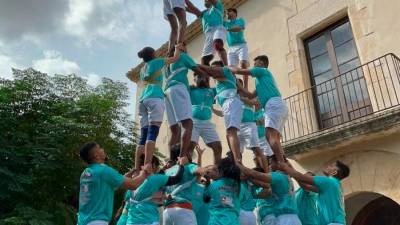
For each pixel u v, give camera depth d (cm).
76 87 1307
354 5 956
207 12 706
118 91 1391
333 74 983
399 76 826
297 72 1038
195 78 646
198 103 614
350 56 955
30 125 1127
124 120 1344
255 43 1184
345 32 982
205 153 1218
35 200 1077
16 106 1158
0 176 970
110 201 405
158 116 505
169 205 462
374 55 891
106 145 1222
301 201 516
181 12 595
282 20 1128
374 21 907
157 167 512
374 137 784
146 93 518
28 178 986
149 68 526
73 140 1120
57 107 1184
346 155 849
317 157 898
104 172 402
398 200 740
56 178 1109
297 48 1058
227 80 571
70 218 1127
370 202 916
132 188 420
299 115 1002
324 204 480
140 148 521
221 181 451
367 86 884
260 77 564
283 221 463
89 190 399
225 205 438
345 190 839
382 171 776
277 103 543
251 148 616
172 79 543
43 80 1225
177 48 553
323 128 959
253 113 636
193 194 476
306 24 1059
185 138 514
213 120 1231
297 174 480
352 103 915
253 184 506
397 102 813
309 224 502
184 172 474
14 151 1025
